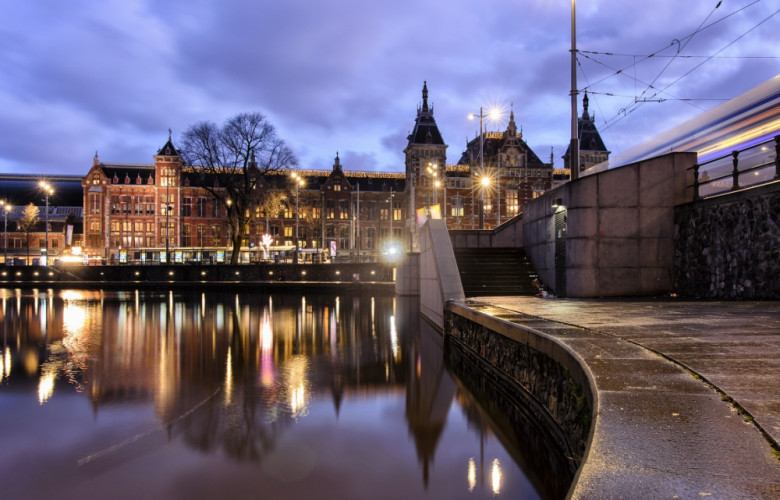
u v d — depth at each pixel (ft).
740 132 63.77
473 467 23.02
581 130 315.99
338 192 327.06
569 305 47.42
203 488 20.90
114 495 20.36
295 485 21.16
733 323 31.04
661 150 83.10
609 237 59.11
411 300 127.24
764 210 45.60
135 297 150.20
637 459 11.08
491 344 38.75
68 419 29.73
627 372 18.60
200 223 318.45
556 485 21.20
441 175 283.38
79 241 359.25
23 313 98.73
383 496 20.21
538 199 72.64
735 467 10.60
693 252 55.83
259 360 48.65
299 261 249.14
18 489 20.84
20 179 392.68
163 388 37.32
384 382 39.37
